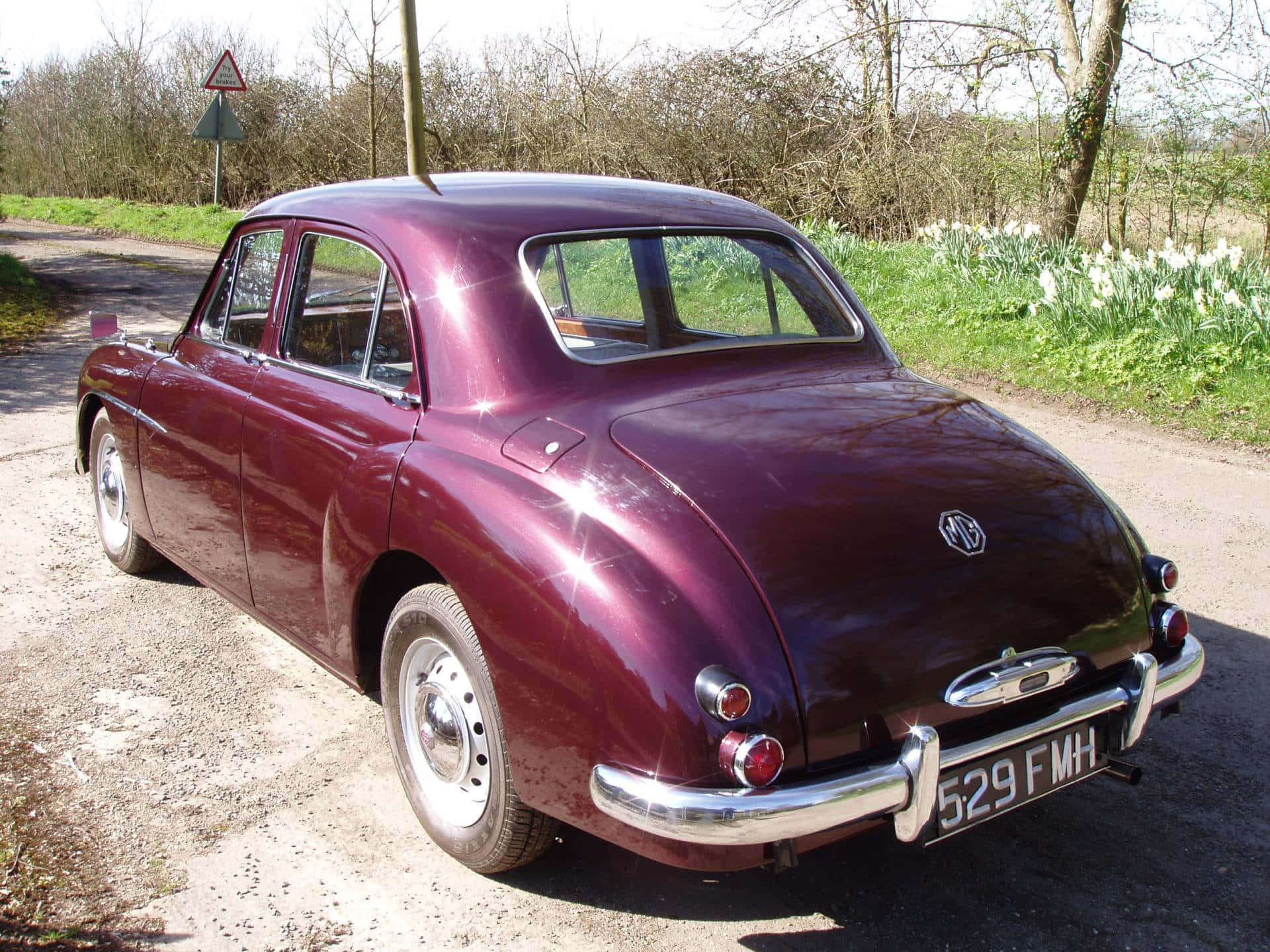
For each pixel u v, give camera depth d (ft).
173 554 14.32
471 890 9.42
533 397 9.36
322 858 9.82
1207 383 25.72
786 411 9.46
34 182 124.88
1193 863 9.87
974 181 49.70
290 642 12.05
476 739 9.24
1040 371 28.09
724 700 7.20
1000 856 10.01
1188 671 9.26
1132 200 49.57
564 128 67.41
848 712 7.60
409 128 39.06
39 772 11.11
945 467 9.00
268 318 12.31
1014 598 8.30
